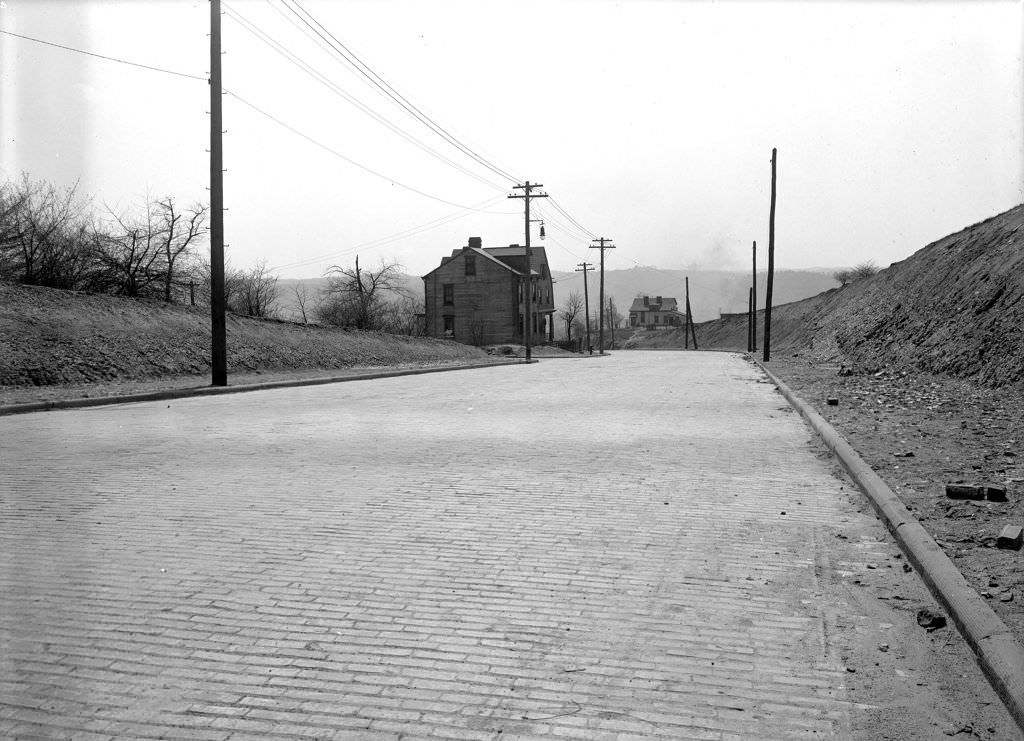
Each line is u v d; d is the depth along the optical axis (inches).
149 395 716.7
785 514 260.8
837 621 167.0
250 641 158.4
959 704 130.6
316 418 554.3
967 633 152.4
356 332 1530.5
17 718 128.3
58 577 198.2
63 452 396.2
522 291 2967.5
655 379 1018.1
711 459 370.0
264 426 505.7
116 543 228.7
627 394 761.6
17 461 369.1
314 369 1196.5
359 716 128.6
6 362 770.2
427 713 129.4
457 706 131.7
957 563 190.4
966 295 815.7
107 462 366.3
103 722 127.0
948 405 498.6
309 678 142.3
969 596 164.4
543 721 126.5
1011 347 585.6
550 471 341.4
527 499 286.0
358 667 146.6
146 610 175.3
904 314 1088.2
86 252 1088.8
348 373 1122.7
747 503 277.7
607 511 267.0
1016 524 222.7
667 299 6889.8
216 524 250.4
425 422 526.3
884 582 191.0
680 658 149.4
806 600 179.6
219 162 842.8
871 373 911.7
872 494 269.9
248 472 340.5
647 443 422.9
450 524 250.4
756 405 635.5
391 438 446.9
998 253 810.2
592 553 218.2
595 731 123.3
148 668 146.4
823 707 130.0
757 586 189.6
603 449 402.9
